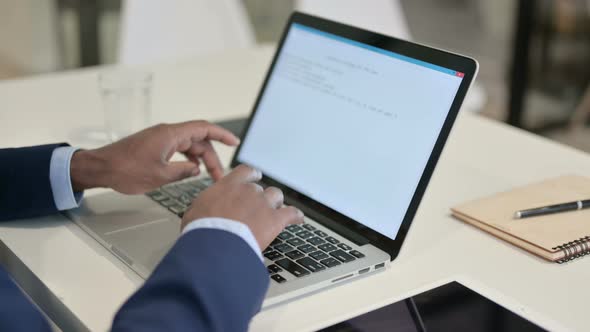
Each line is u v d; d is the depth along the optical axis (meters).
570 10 3.55
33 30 3.09
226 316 0.68
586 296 0.85
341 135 1.05
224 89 1.70
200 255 0.71
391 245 0.92
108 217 1.00
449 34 4.41
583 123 3.63
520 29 3.17
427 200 1.13
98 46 3.33
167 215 1.01
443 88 0.95
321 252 0.90
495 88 4.01
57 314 0.82
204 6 2.38
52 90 1.64
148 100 1.41
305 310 0.80
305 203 1.05
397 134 0.98
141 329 0.64
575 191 1.12
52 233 0.98
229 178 0.83
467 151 1.36
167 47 2.35
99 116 1.49
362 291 0.85
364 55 1.07
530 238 0.96
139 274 0.86
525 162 1.31
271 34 3.87
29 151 1.02
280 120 1.15
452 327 0.77
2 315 0.73
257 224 0.78
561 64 3.64
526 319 0.80
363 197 0.98
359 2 2.60
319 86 1.11
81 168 1.00
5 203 1.00
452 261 0.93
